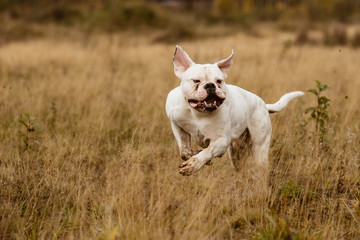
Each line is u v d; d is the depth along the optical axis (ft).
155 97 41.70
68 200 22.30
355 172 25.58
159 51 83.35
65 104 41.29
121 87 48.21
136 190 21.24
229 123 21.22
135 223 19.12
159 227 17.92
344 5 193.16
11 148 28.04
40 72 59.98
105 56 72.64
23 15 151.53
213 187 22.30
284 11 204.23
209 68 20.12
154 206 21.04
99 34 134.82
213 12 211.82
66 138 31.14
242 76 49.98
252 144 24.41
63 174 24.41
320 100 30.01
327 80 46.44
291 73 53.62
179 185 23.12
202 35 138.00
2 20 136.56
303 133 32.32
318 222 20.29
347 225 20.53
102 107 37.86
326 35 101.65
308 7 194.08
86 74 55.06
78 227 19.61
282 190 23.67
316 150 25.88
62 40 110.11
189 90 19.74
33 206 20.95
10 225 19.39
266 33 137.80
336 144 28.58
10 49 83.71
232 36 133.28
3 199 21.35
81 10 164.66
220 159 25.61
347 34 102.68
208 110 19.06
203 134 21.16
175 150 27.02
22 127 32.19
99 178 25.62
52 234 19.08
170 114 21.74
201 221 19.04
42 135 31.42
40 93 44.34
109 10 160.35
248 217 20.89
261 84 44.11
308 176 24.91
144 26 153.69
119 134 33.14
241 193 22.76
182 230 18.86
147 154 27.40
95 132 32.63
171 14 180.55
